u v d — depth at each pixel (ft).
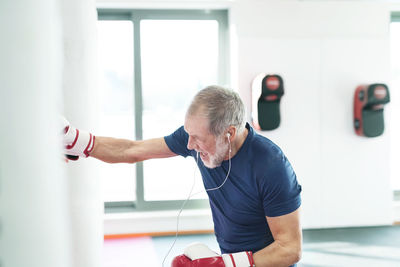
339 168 14.92
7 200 1.18
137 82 14.64
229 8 14.58
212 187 5.07
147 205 14.94
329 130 14.78
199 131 4.37
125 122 15.07
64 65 4.15
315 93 14.62
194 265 4.43
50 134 1.39
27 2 1.27
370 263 11.55
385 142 15.01
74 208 4.28
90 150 4.71
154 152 5.36
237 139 4.69
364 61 14.78
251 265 4.41
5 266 1.18
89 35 4.78
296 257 4.50
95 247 5.05
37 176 1.29
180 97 15.17
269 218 4.66
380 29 14.79
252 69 14.25
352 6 14.57
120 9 14.35
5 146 1.17
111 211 14.82
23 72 1.24
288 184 4.55
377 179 15.10
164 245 13.33
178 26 14.85
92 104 5.16
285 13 14.28
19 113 1.22
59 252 1.46
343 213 15.06
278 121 13.84
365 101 14.07
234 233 5.14
